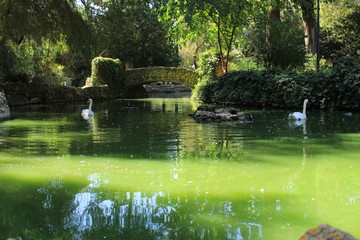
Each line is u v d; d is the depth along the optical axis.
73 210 3.37
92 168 4.93
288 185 4.13
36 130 8.93
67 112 14.45
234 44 22.95
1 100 12.64
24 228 2.97
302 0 19.81
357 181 4.27
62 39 17.45
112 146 6.57
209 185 4.14
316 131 8.27
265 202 3.57
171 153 5.91
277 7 21.36
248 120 10.59
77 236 2.82
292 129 8.65
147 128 9.10
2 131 8.75
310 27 21.61
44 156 5.70
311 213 3.27
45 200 3.64
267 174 4.61
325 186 4.08
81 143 6.92
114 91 26.50
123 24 18.12
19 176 4.54
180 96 28.08
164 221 3.10
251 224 3.03
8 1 14.65
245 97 17.08
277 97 15.86
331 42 27.58
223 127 9.17
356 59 14.08
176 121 10.67
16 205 3.50
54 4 15.91
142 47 33.81
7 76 21.95
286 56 20.50
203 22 19.64
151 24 31.94
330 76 13.92
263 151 6.03
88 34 17.28
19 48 22.12
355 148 6.22
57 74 34.69
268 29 20.67
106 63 26.14
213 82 19.75
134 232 2.89
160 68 26.84
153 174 4.62
